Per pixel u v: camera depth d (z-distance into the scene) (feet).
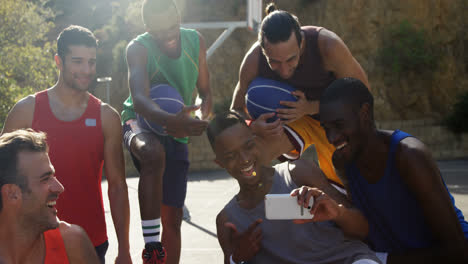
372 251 7.90
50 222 6.63
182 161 12.75
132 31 95.91
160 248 10.64
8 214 6.40
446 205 7.22
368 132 7.48
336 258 7.70
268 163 11.08
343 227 7.77
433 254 7.48
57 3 108.78
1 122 57.41
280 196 7.34
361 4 82.07
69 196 9.78
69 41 9.53
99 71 91.91
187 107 9.75
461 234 7.31
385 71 79.87
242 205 8.27
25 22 70.79
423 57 76.59
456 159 68.69
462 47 79.36
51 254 6.90
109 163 10.18
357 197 8.01
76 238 7.10
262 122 10.43
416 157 7.21
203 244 22.07
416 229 7.80
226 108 83.92
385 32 80.89
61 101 9.90
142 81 11.16
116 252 21.38
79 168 9.84
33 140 6.48
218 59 91.45
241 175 8.08
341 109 7.29
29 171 6.34
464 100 70.69
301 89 11.01
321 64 10.71
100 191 10.39
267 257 8.05
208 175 61.98
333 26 83.92
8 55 65.10
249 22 47.85
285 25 9.36
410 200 7.63
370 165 7.63
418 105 78.59
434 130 70.33
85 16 105.70
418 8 80.02
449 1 79.36
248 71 11.30
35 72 65.57
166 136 12.31
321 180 8.12
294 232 7.86
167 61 11.79
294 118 10.65
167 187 12.73
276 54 9.48
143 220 10.69
